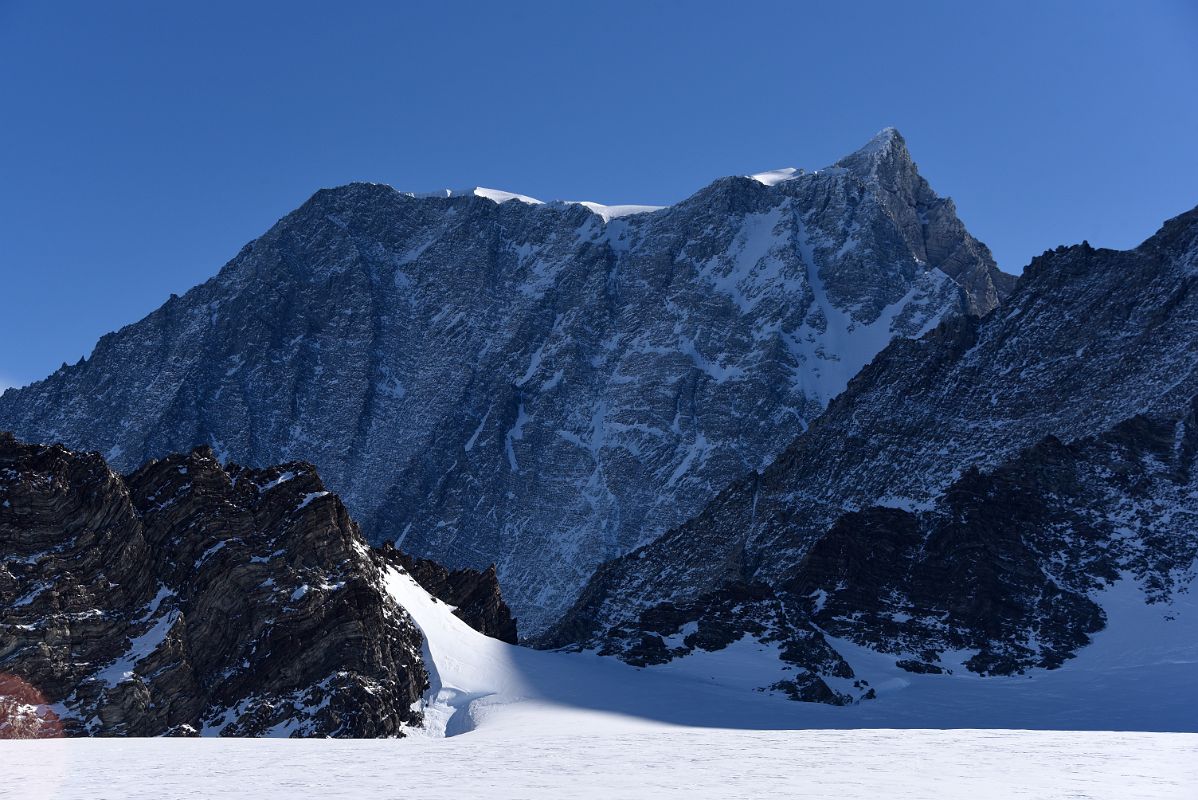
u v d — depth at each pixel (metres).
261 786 54.34
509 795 50.62
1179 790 50.81
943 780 54.16
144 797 51.03
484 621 149.50
